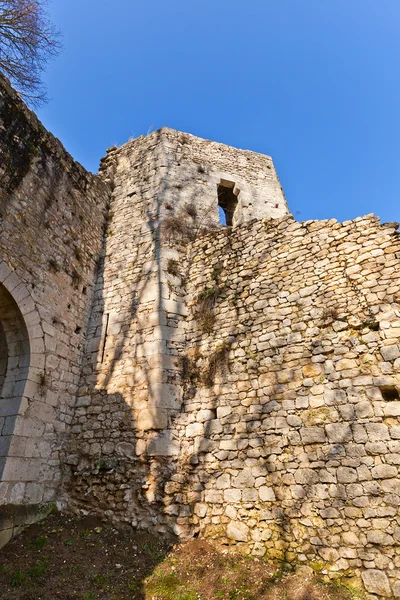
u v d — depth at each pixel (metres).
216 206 9.54
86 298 7.84
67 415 6.60
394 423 4.55
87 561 4.65
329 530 4.37
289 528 4.58
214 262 7.43
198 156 10.42
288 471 4.90
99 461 6.04
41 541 4.93
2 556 4.55
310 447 4.89
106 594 4.06
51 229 7.26
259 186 10.77
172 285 7.41
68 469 6.20
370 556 4.07
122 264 8.20
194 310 7.10
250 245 7.09
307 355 5.49
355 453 4.60
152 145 10.23
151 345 6.69
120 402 6.43
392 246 5.57
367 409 4.75
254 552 4.63
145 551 4.91
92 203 8.91
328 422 4.91
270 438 5.22
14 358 6.12
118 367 6.83
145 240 8.27
